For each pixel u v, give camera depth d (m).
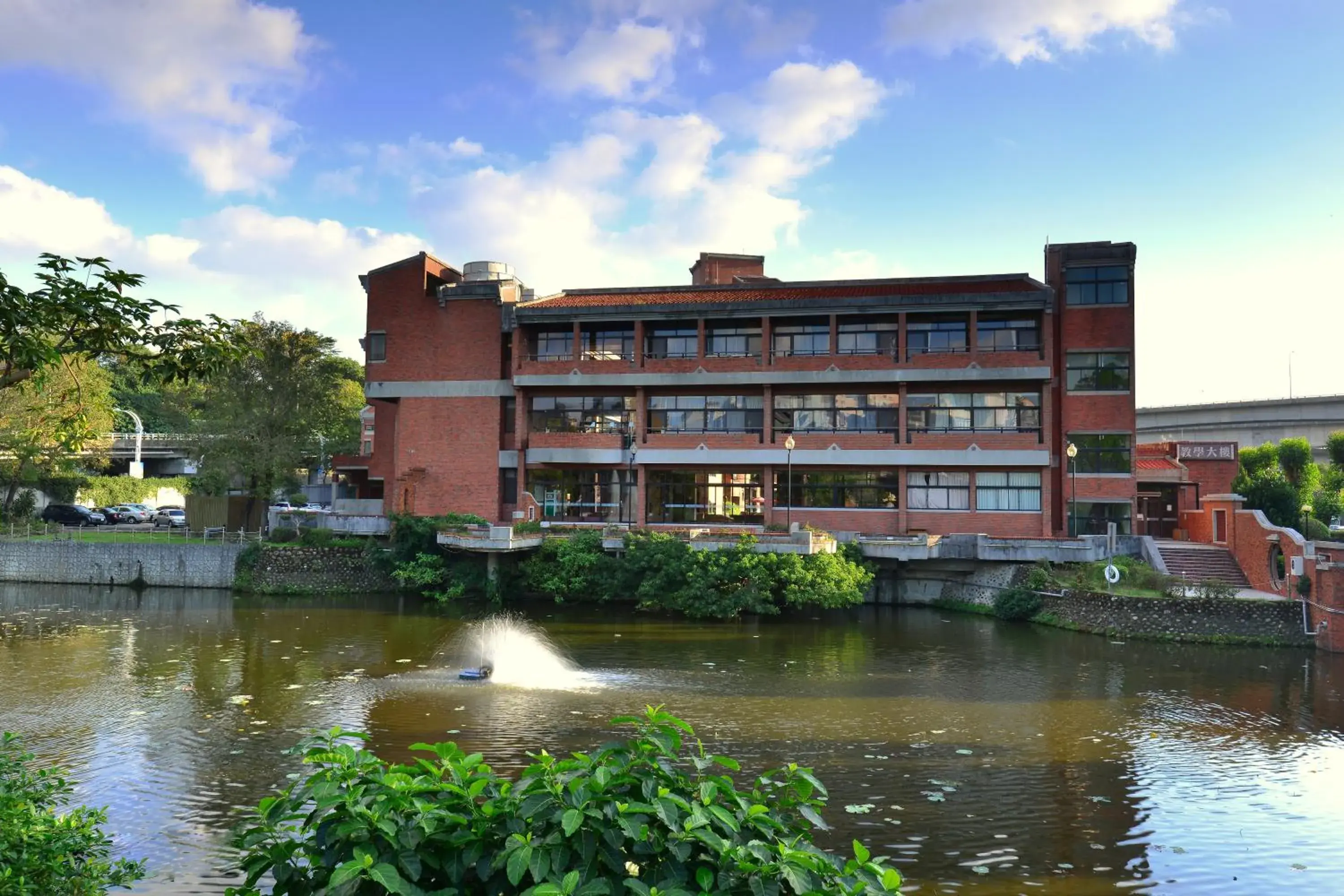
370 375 48.47
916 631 36.12
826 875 5.85
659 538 40.19
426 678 26.92
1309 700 24.66
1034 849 14.74
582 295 49.81
